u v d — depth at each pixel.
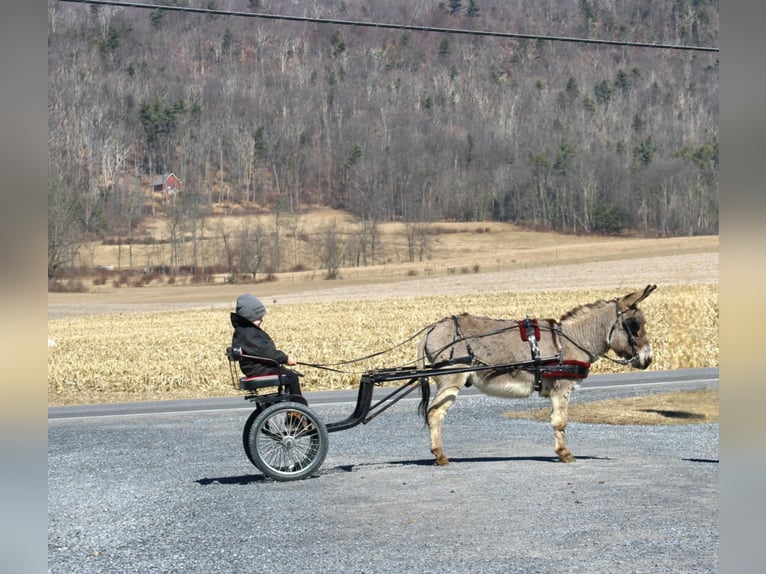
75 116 178.62
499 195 159.12
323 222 145.88
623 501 9.08
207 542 8.09
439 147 179.25
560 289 69.81
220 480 10.97
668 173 151.25
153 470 11.75
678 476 10.28
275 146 183.50
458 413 16.92
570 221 149.00
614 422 15.23
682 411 16.12
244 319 10.98
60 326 53.28
